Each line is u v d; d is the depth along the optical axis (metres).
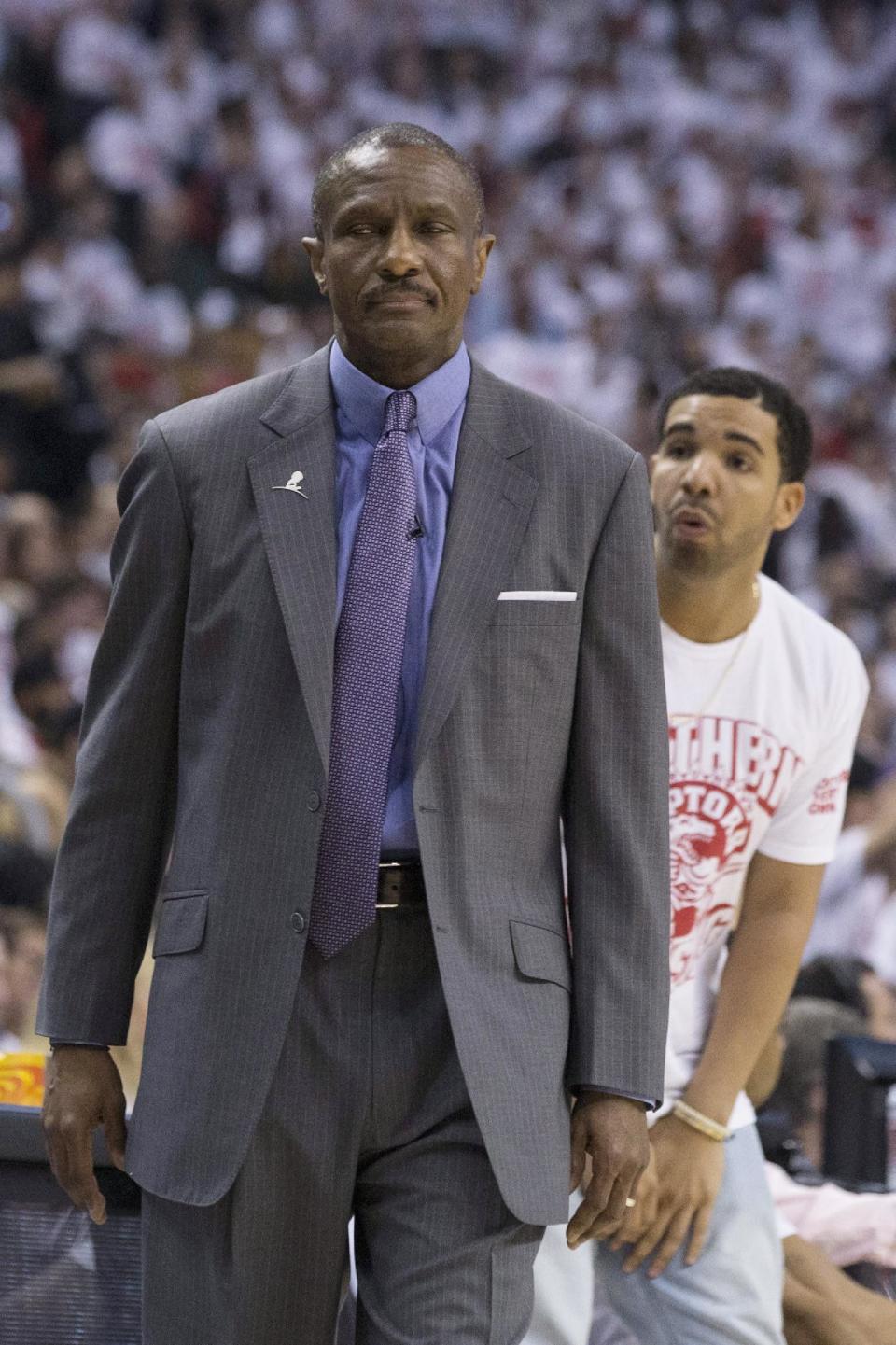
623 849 5.49
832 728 7.29
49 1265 6.16
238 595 5.41
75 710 16.45
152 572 5.55
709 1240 7.12
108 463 22.58
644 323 27.47
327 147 26.83
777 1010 7.17
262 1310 5.34
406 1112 5.34
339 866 5.29
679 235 28.89
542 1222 5.17
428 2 28.73
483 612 5.37
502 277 27.11
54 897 5.55
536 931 5.45
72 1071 5.49
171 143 25.53
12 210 23.69
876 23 31.75
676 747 7.17
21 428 22.47
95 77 25.22
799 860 7.29
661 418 7.42
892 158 31.14
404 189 5.41
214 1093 5.24
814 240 29.72
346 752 5.30
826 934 15.91
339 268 5.46
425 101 28.38
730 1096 7.03
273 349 23.72
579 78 29.61
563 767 5.59
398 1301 5.25
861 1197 8.41
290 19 27.53
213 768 5.39
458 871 5.30
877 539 26.28
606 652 5.56
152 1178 5.29
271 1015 5.23
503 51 29.33
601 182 28.84
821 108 30.98
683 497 7.07
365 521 5.44
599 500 5.60
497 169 28.27
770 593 7.44
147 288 24.42
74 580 19.12
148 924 5.64
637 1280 7.23
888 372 29.20
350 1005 5.32
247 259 25.39
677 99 30.03
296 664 5.27
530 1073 5.27
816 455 27.62
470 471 5.54
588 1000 5.44
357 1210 5.55
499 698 5.38
